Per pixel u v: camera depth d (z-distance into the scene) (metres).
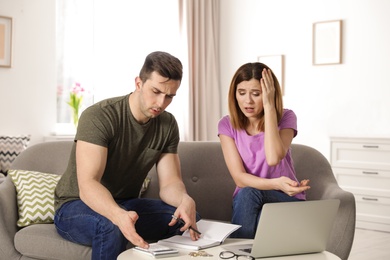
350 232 2.40
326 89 5.55
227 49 6.25
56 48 5.12
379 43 5.23
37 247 2.35
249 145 2.53
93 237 2.12
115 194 2.41
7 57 4.61
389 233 4.70
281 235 1.89
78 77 5.22
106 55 5.34
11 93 4.65
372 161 4.82
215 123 6.17
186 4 5.89
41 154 2.94
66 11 5.15
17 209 2.60
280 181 2.29
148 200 2.44
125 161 2.33
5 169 4.21
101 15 5.31
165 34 5.77
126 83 5.46
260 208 2.35
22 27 4.71
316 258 1.93
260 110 2.50
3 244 2.43
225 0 6.26
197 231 2.05
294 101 5.76
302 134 5.71
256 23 6.02
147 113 2.19
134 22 5.52
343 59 5.43
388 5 5.18
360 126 5.35
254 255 1.87
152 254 1.85
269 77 2.44
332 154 5.02
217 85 6.20
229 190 2.85
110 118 2.22
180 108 5.93
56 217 2.31
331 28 5.49
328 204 1.96
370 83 5.28
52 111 4.95
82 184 2.11
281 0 5.84
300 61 5.71
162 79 2.10
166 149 2.45
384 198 4.76
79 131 2.20
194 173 2.90
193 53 6.02
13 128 4.67
